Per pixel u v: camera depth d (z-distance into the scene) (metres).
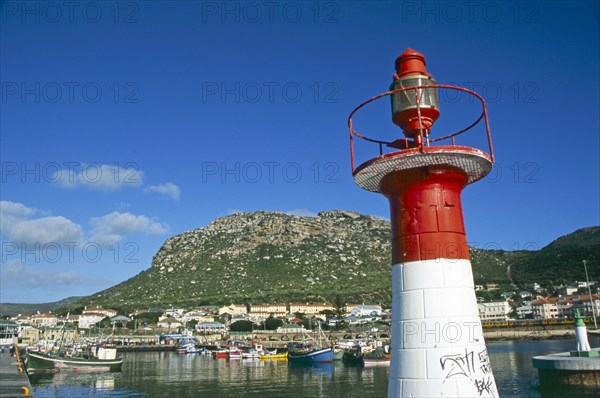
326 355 76.50
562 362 29.97
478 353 6.27
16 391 27.44
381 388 45.28
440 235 6.46
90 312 173.62
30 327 130.12
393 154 6.48
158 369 70.44
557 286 183.62
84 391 47.06
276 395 42.72
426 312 6.30
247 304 187.00
